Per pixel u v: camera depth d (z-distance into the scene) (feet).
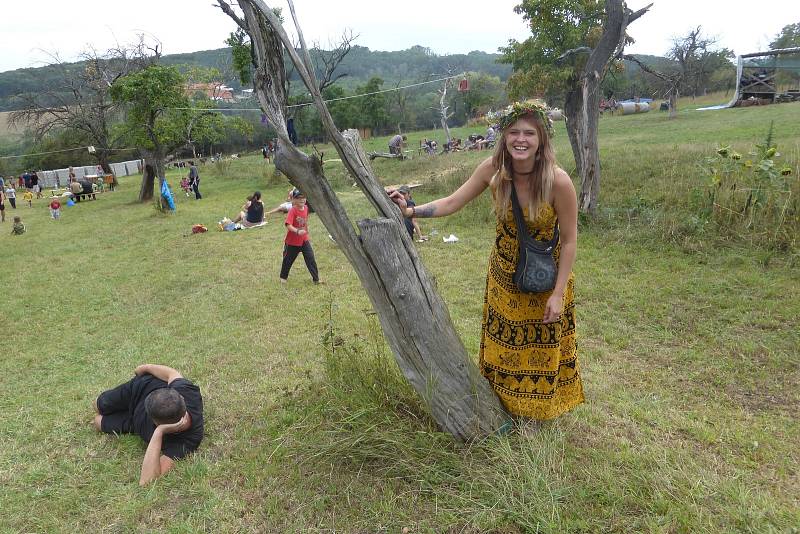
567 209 9.29
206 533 9.82
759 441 11.32
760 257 21.95
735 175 25.90
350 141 9.73
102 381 17.11
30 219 67.05
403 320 10.00
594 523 9.07
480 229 33.63
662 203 29.19
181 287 28.09
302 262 30.86
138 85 68.18
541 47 70.03
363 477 10.81
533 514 9.19
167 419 11.79
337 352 14.40
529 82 72.84
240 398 14.83
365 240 9.64
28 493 11.44
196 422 12.64
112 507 10.79
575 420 12.16
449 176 46.73
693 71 116.37
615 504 9.44
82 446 13.14
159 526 10.17
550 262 9.57
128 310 25.25
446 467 10.46
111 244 43.34
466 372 10.48
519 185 9.40
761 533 8.59
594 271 23.25
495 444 10.55
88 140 115.14
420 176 56.24
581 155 29.58
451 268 26.32
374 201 9.77
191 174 68.74
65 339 21.97
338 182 60.49
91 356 19.75
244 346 18.80
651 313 18.71
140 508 10.61
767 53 98.02
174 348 19.39
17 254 42.96
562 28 68.69
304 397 14.11
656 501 9.38
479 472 10.11
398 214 10.00
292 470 11.28
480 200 38.42
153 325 22.56
